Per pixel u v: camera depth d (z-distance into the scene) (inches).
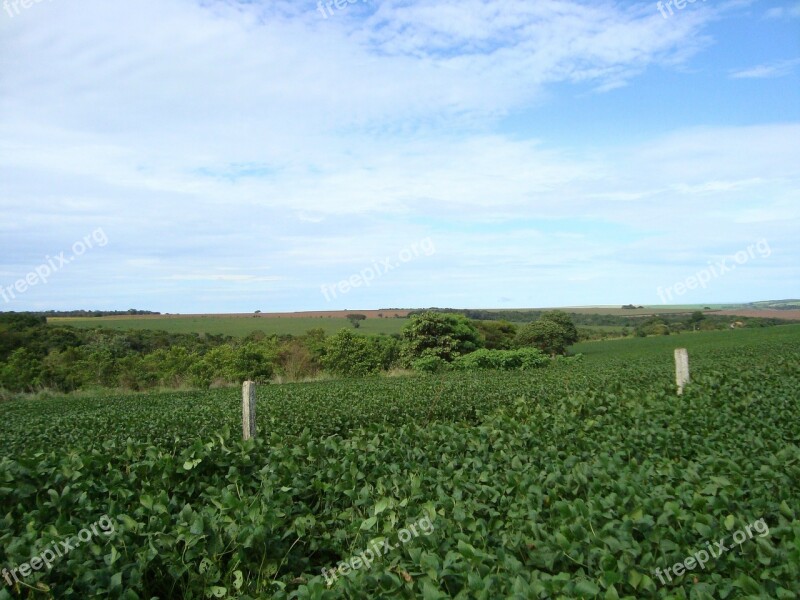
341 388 897.5
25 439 529.0
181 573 217.2
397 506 238.5
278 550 232.1
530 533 198.2
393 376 1664.6
